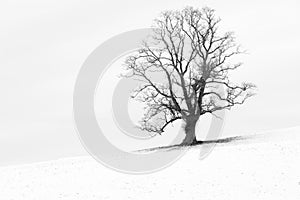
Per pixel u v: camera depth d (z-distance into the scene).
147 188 22.58
